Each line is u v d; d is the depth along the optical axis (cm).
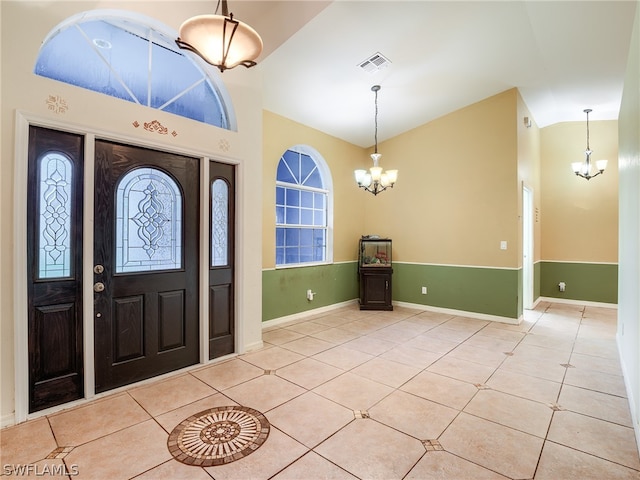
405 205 562
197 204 307
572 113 548
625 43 337
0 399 205
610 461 177
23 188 211
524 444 192
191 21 171
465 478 164
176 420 215
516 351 348
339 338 391
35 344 221
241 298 337
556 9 298
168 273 287
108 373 253
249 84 345
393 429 206
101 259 248
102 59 263
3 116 203
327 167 543
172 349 291
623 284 313
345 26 318
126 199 262
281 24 326
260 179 355
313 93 430
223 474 167
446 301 516
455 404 238
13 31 207
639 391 201
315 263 523
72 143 234
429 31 330
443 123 516
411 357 330
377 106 473
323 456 181
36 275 221
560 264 610
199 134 301
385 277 537
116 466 172
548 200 620
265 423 212
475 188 485
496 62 384
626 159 288
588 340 385
